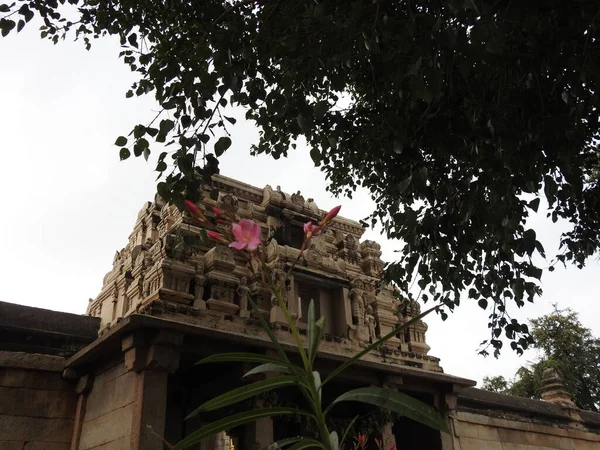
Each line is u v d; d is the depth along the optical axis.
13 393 10.83
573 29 5.31
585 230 8.88
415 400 2.30
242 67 7.11
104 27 8.96
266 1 7.34
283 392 12.87
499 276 8.08
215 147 6.73
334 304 14.70
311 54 6.05
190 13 8.42
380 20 5.88
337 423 12.51
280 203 15.81
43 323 12.21
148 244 14.55
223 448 14.64
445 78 6.65
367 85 8.13
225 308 12.08
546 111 5.91
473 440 16.06
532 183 6.30
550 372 21.78
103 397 10.68
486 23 4.61
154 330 9.80
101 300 15.54
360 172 10.72
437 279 8.59
